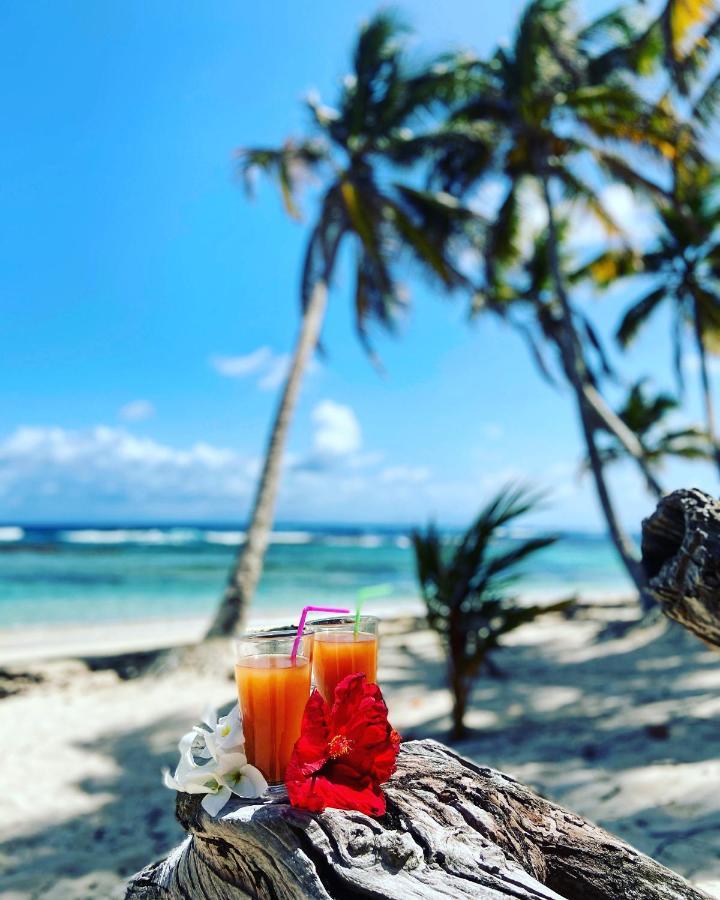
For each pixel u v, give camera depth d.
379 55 12.88
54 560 37.56
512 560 5.35
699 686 6.72
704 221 16.14
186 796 1.43
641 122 11.82
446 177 14.34
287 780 1.28
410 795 1.44
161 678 8.37
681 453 21.53
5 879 3.54
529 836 1.45
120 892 3.35
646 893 1.40
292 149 12.76
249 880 1.31
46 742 5.98
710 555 1.31
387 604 20.59
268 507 10.74
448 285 13.05
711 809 3.38
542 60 12.14
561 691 7.28
